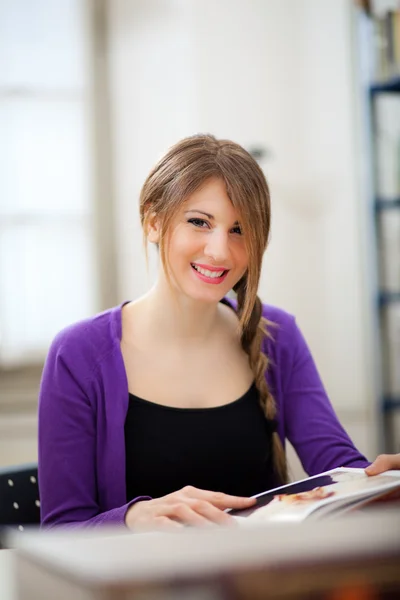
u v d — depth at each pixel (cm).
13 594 53
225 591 43
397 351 301
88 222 325
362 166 335
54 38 321
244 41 339
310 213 350
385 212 319
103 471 130
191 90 333
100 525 108
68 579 44
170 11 330
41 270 321
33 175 320
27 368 321
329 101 343
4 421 313
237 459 136
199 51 334
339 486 103
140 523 102
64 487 127
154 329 137
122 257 328
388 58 289
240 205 124
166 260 128
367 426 341
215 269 126
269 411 140
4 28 316
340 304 346
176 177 125
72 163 324
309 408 147
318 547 45
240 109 339
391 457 112
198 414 134
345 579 45
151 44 329
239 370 141
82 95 324
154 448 131
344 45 340
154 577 42
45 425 130
